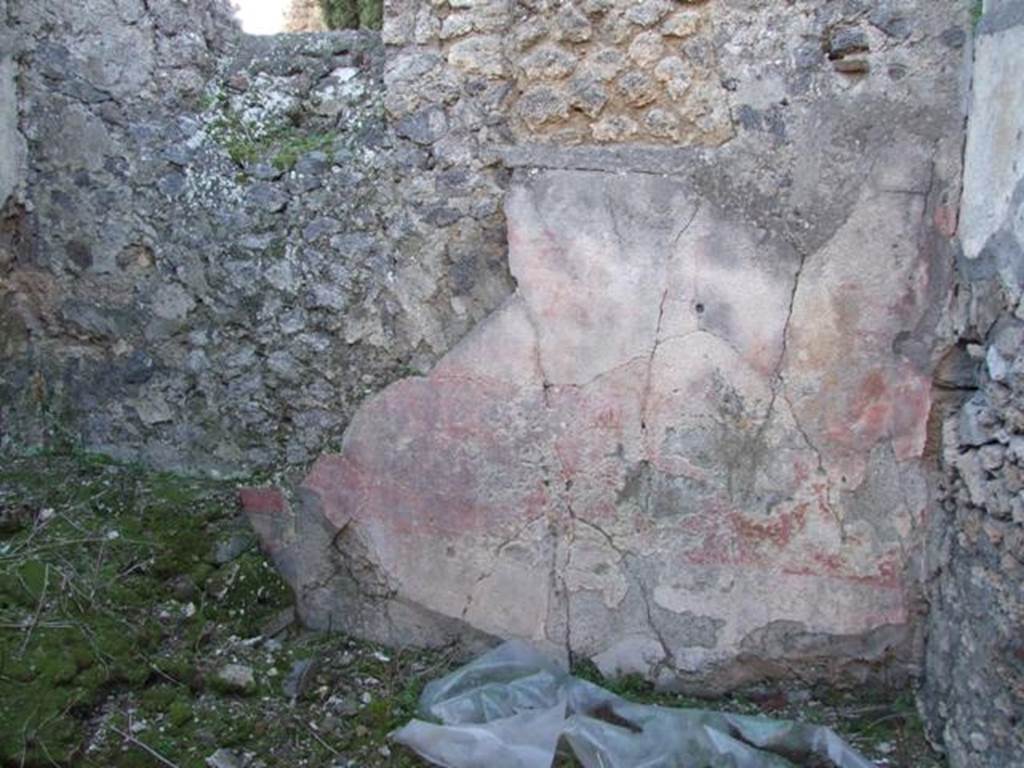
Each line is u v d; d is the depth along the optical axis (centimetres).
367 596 303
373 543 302
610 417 285
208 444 318
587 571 290
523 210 287
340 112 312
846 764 253
